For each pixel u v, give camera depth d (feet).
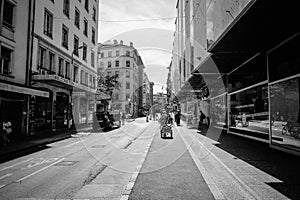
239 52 41.42
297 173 22.62
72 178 22.41
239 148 37.45
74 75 98.27
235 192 18.03
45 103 73.77
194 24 68.90
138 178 22.00
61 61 85.87
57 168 26.68
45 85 71.92
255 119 45.93
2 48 55.93
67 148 42.16
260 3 23.75
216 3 42.57
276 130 36.47
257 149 36.37
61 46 84.17
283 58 34.53
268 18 27.25
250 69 47.65
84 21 109.19
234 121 58.29
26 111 61.57
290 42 32.78
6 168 27.55
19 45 60.95
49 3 75.82
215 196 17.17
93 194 17.84
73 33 95.20
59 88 81.20
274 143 37.09
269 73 38.37
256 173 22.75
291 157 30.25
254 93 46.16
